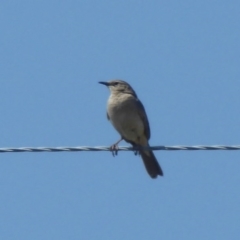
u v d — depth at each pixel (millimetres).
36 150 11211
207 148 11273
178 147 11461
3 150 11117
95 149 11438
